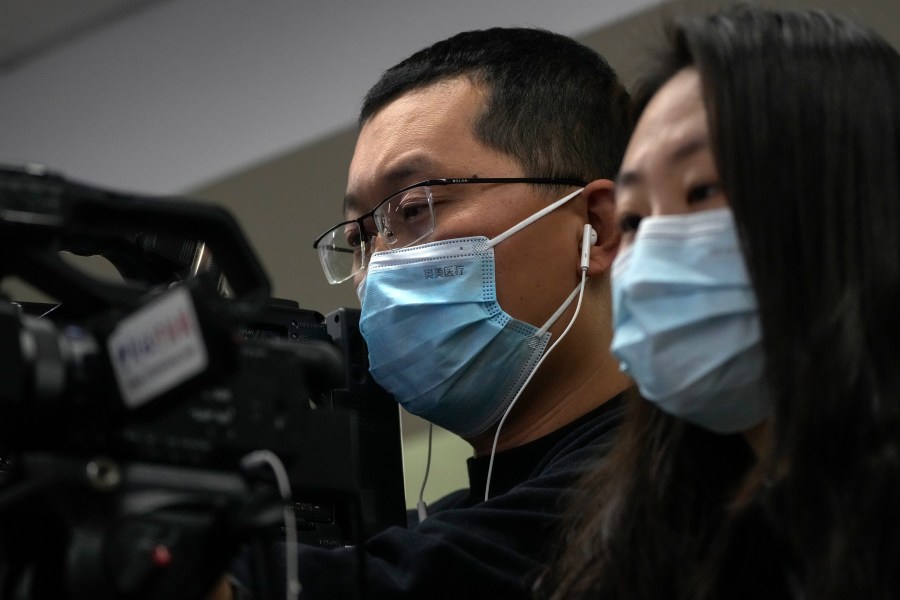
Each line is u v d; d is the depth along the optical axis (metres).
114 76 7.64
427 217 3.78
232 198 7.12
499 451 3.84
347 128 6.68
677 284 2.47
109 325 2.16
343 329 3.88
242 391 2.28
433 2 6.59
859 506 2.26
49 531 2.16
